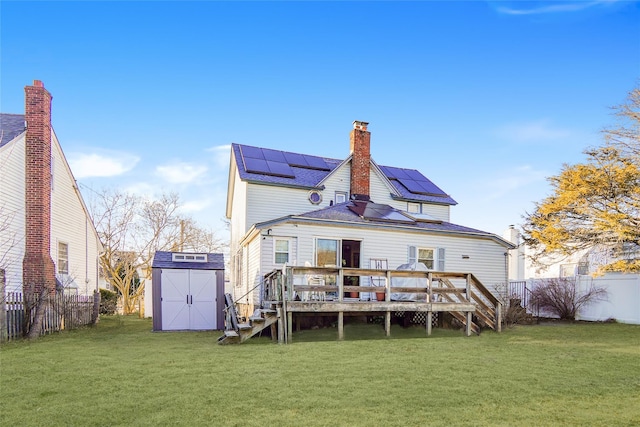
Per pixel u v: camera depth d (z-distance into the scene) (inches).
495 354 339.6
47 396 210.5
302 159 876.0
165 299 565.9
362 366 286.0
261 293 557.6
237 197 846.5
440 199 892.6
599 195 650.8
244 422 173.3
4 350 356.2
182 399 204.4
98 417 178.9
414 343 398.0
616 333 498.0
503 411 191.0
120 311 1176.8
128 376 252.7
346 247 622.5
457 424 173.5
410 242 657.6
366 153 807.7
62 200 684.1
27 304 456.1
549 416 184.5
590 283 696.4
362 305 442.3
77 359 309.1
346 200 801.6
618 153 655.1
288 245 587.2
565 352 353.1
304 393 216.8
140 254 1189.1
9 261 535.2
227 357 318.7
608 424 175.5
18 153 559.5
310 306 421.4
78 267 757.3
